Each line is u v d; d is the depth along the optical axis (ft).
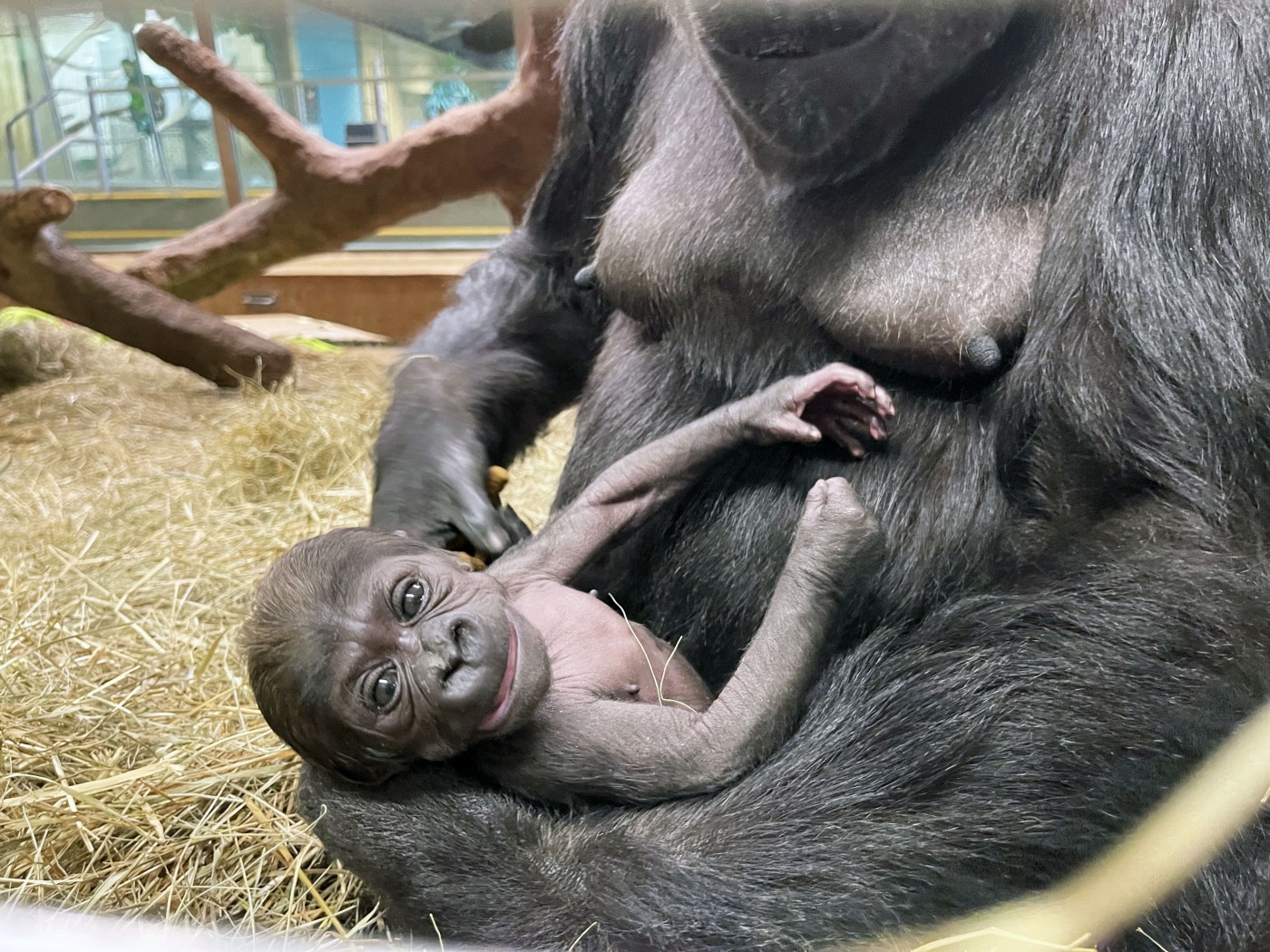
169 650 2.17
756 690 1.24
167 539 2.85
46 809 1.56
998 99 1.25
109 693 1.98
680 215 1.41
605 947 1.11
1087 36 1.20
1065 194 1.21
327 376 4.82
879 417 1.32
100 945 1.06
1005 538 1.26
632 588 1.55
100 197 5.53
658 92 1.55
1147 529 1.16
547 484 3.29
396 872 1.22
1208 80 1.14
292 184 4.67
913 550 1.30
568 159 1.76
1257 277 1.13
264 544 2.80
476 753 1.30
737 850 1.14
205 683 2.01
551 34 1.74
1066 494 1.21
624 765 1.25
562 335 1.87
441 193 4.54
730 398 1.45
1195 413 1.14
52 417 4.21
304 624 1.32
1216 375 1.13
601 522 1.47
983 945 1.05
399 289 5.97
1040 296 1.21
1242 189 1.13
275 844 1.46
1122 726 1.09
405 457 1.67
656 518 1.51
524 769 1.28
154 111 5.23
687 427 1.42
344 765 1.30
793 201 1.33
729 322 1.41
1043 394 1.20
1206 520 1.14
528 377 1.85
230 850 1.49
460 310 1.89
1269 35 1.13
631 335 1.59
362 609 1.31
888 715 1.18
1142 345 1.14
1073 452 1.19
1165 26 1.17
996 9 1.16
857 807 1.14
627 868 1.14
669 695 1.40
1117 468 1.18
